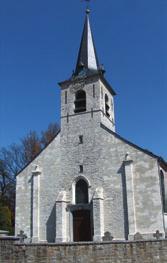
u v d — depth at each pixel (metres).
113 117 39.59
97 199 32.12
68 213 33.44
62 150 35.84
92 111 35.97
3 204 50.06
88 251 17.47
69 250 17.28
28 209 34.97
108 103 38.66
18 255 16.41
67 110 37.19
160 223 29.59
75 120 36.44
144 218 30.31
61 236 32.41
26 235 34.03
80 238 32.38
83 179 34.03
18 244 16.58
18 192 35.94
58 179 34.97
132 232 30.27
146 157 31.78
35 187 35.25
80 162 34.69
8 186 53.94
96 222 31.61
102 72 39.19
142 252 18.08
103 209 32.19
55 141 36.47
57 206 33.47
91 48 41.06
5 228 37.84
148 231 29.84
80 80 37.66
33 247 16.80
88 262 17.31
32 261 16.59
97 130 35.00
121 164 32.75
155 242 18.38
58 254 17.09
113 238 30.91
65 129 36.53
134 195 31.27
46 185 35.16
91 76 37.22
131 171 31.97
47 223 33.81
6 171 54.25
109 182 32.75
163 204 31.86
